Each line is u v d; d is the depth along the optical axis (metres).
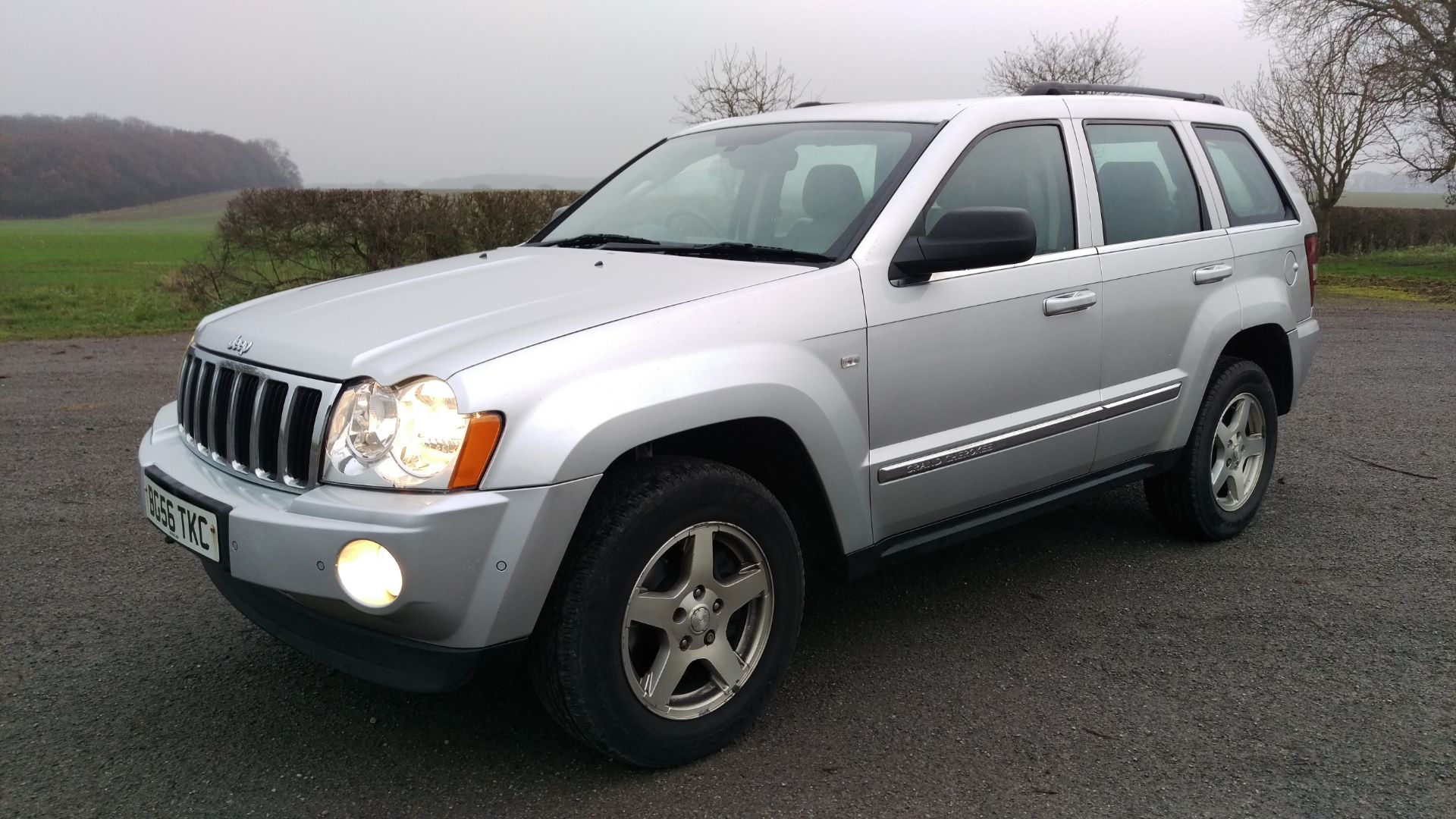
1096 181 3.68
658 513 2.45
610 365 2.40
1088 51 27.05
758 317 2.68
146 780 2.57
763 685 2.75
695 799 2.49
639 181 3.94
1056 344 3.40
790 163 3.45
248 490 2.48
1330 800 2.48
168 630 3.47
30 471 5.37
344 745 2.74
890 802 2.47
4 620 3.54
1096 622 3.56
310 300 2.96
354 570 2.22
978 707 2.96
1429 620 3.58
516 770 2.63
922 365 3.01
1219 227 4.17
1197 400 4.04
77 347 10.06
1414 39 22.36
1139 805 2.46
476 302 2.74
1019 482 3.41
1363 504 4.96
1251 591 3.85
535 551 2.28
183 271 14.34
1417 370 8.94
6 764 2.64
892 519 3.05
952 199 3.19
